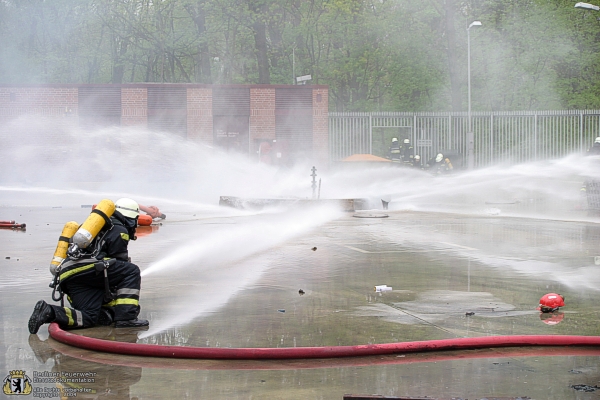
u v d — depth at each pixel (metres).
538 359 4.75
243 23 43.47
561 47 47.34
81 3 45.16
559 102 49.72
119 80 49.06
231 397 3.99
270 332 5.38
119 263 5.61
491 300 6.63
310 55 49.75
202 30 45.06
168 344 5.04
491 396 3.99
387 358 4.77
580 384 4.22
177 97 34.12
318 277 7.95
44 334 5.43
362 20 48.25
